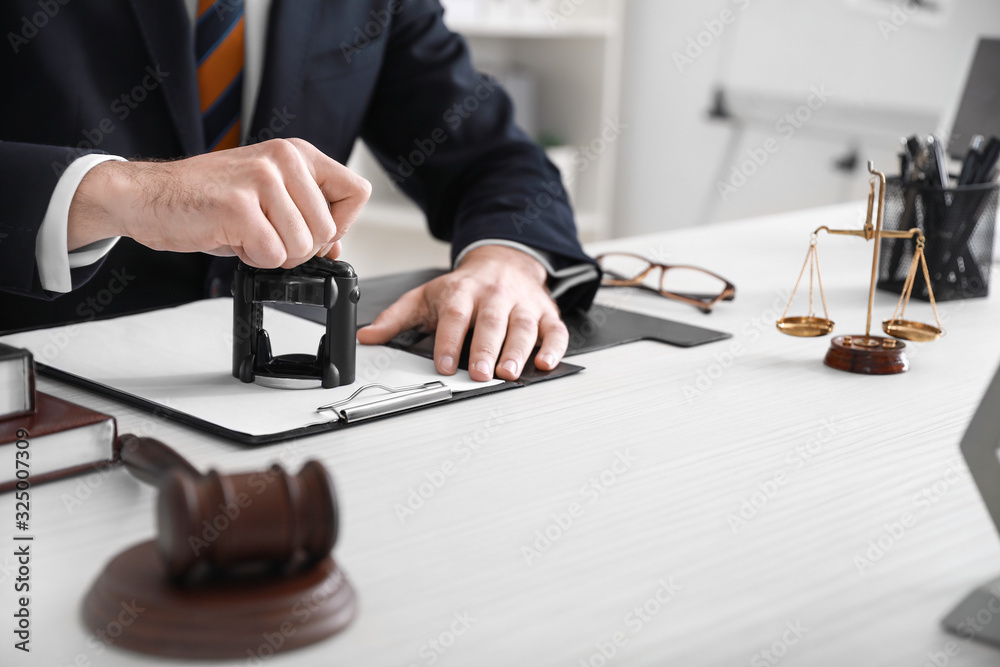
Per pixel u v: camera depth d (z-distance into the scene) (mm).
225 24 1160
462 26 2584
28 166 699
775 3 2717
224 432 599
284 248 686
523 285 895
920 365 832
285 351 770
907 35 2463
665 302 1065
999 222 1337
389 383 718
